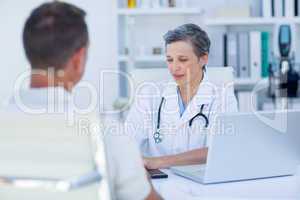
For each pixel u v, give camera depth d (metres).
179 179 1.82
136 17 4.04
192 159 2.04
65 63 1.24
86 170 1.13
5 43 3.95
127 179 1.30
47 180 1.11
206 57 2.39
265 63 3.74
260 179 1.79
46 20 1.23
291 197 1.59
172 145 2.34
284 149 1.78
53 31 1.22
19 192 1.15
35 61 1.24
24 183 1.10
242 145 1.71
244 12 3.83
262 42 3.74
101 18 3.99
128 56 3.88
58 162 1.13
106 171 1.17
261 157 1.75
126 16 3.91
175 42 2.34
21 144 1.13
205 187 1.69
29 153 1.13
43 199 1.15
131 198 1.31
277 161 1.79
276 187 1.68
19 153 1.13
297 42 4.00
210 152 1.68
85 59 1.29
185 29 2.35
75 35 1.24
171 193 1.60
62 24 1.23
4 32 3.95
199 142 2.33
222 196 1.60
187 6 4.02
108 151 1.28
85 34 1.27
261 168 1.78
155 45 4.06
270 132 1.73
